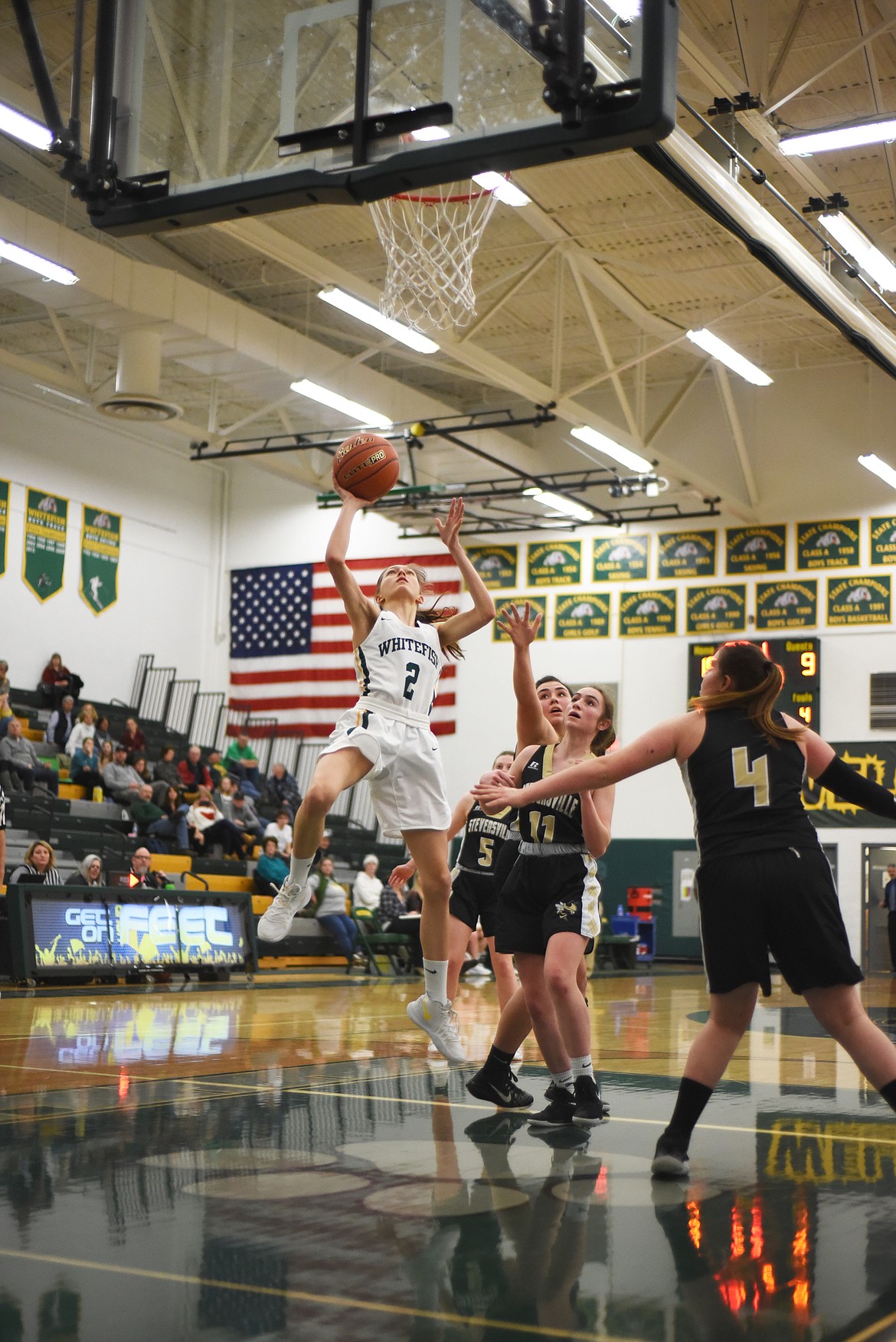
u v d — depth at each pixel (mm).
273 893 18656
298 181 5531
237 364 19172
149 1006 10891
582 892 5012
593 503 25531
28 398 23453
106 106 5895
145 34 5910
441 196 13812
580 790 3932
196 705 26250
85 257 16344
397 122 5391
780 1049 8227
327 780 4578
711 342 17688
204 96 5781
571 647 25594
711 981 3879
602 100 4980
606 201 17469
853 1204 3541
